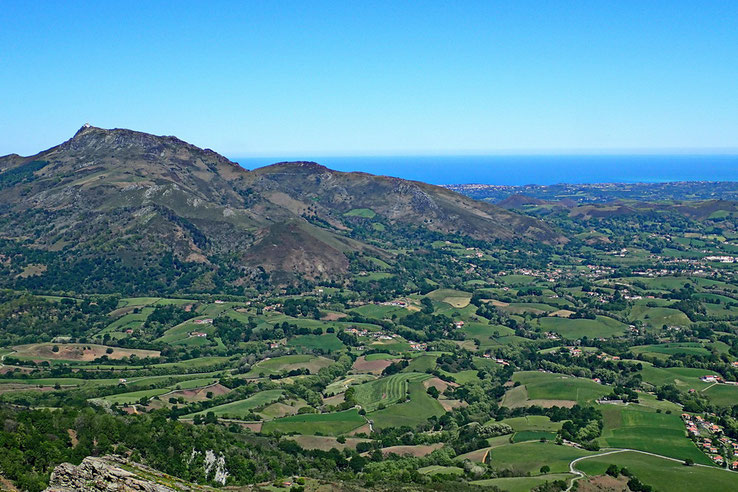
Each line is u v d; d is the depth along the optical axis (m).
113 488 71.88
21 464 96.31
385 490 113.00
